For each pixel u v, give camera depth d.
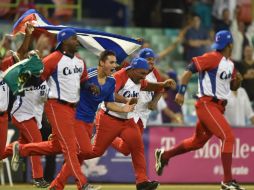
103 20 60.75
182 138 41.97
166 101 45.03
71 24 57.50
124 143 33.84
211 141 42.19
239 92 43.50
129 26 61.12
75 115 31.11
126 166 41.91
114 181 41.78
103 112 31.97
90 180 41.66
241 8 58.53
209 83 34.16
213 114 34.09
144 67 31.50
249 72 48.44
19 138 37.84
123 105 31.70
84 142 31.12
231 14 56.91
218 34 34.22
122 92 31.66
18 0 53.84
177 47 56.44
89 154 31.39
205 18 57.53
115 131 31.91
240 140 42.44
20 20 35.09
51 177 38.31
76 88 30.48
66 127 30.25
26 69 30.25
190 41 54.75
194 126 42.00
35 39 42.72
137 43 35.25
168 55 56.03
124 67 34.84
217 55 34.09
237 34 55.50
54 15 56.97
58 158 41.38
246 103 43.56
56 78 30.17
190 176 42.03
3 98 33.25
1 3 54.31
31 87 34.31
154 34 57.75
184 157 42.00
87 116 31.19
